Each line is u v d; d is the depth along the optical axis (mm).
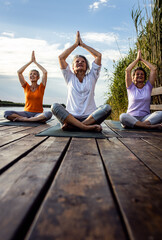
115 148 1788
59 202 757
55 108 2656
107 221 636
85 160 1358
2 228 584
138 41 4195
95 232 579
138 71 3496
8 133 2607
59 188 890
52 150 1636
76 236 560
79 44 2959
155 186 947
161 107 3539
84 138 2293
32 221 707
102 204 749
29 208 704
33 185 912
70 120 2639
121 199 803
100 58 2924
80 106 2889
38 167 1180
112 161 1357
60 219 640
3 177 1012
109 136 2504
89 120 2725
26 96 4270
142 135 2625
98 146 1892
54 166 1206
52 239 545
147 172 1146
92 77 2949
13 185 911
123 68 5156
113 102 5859
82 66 2875
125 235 570
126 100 5188
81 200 778
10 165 1243
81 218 649
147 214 691
